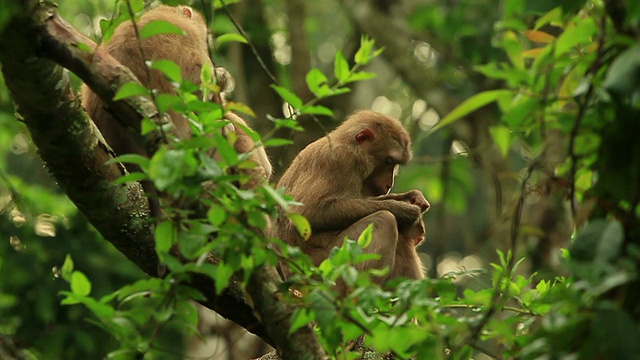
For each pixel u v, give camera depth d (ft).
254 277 28.91
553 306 26.50
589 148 26.37
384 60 92.02
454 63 89.56
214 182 26.96
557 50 25.38
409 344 28.27
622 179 25.07
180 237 26.91
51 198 70.49
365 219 49.06
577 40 25.29
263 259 27.71
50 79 31.50
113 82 30.01
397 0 96.68
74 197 35.14
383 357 35.73
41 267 67.87
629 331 22.27
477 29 87.30
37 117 32.63
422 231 51.21
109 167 34.94
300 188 51.21
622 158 25.08
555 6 25.88
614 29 25.07
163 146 26.81
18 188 67.87
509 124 26.89
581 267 23.11
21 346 32.63
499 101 26.68
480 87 87.35
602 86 24.08
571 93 27.04
